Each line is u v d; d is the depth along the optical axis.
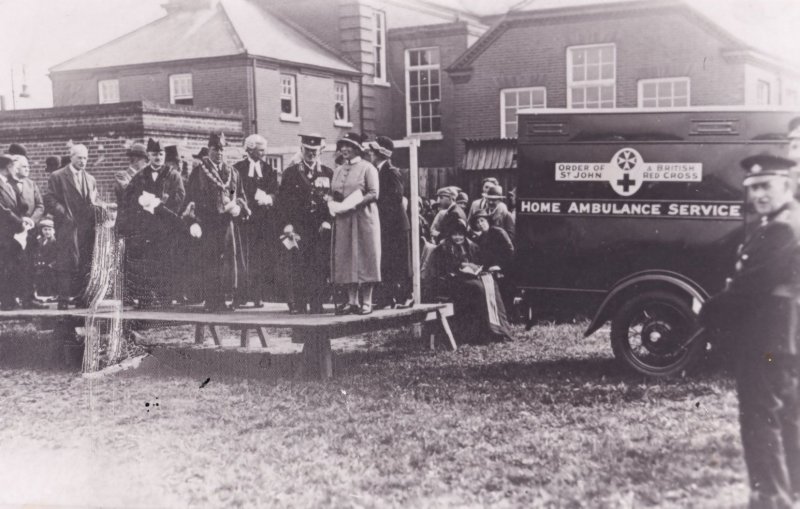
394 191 8.86
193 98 17.98
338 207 7.97
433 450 5.75
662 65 14.32
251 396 7.49
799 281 4.77
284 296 8.78
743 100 12.73
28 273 9.62
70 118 13.83
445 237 9.66
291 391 7.53
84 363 8.91
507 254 9.74
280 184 8.76
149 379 8.44
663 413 6.11
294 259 8.67
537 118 7.54
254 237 9.00
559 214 7.49
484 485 5.10
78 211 9.44
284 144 18.41
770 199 4.99
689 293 6.94
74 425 7.02
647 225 7.19
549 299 7.57
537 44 16.58
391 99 21.94
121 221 9.45
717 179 6.95
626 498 4.75
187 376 8.51
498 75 17.08
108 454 6.24
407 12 22.88
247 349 9.39
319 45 20.89
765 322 4.79
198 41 18.33
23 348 9.91
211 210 8.92
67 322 9.24
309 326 7.71
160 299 9.39
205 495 5.37
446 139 21.38
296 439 6.21
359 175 8.00
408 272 8.93
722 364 7.10
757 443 4.69
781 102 11.42
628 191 7.25
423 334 9.20
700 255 7.02
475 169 13.98
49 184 9.42
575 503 4.75
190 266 9.15
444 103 21.45
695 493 4.77
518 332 9.69
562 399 6.64
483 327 9.33
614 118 7.28
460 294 9.45
